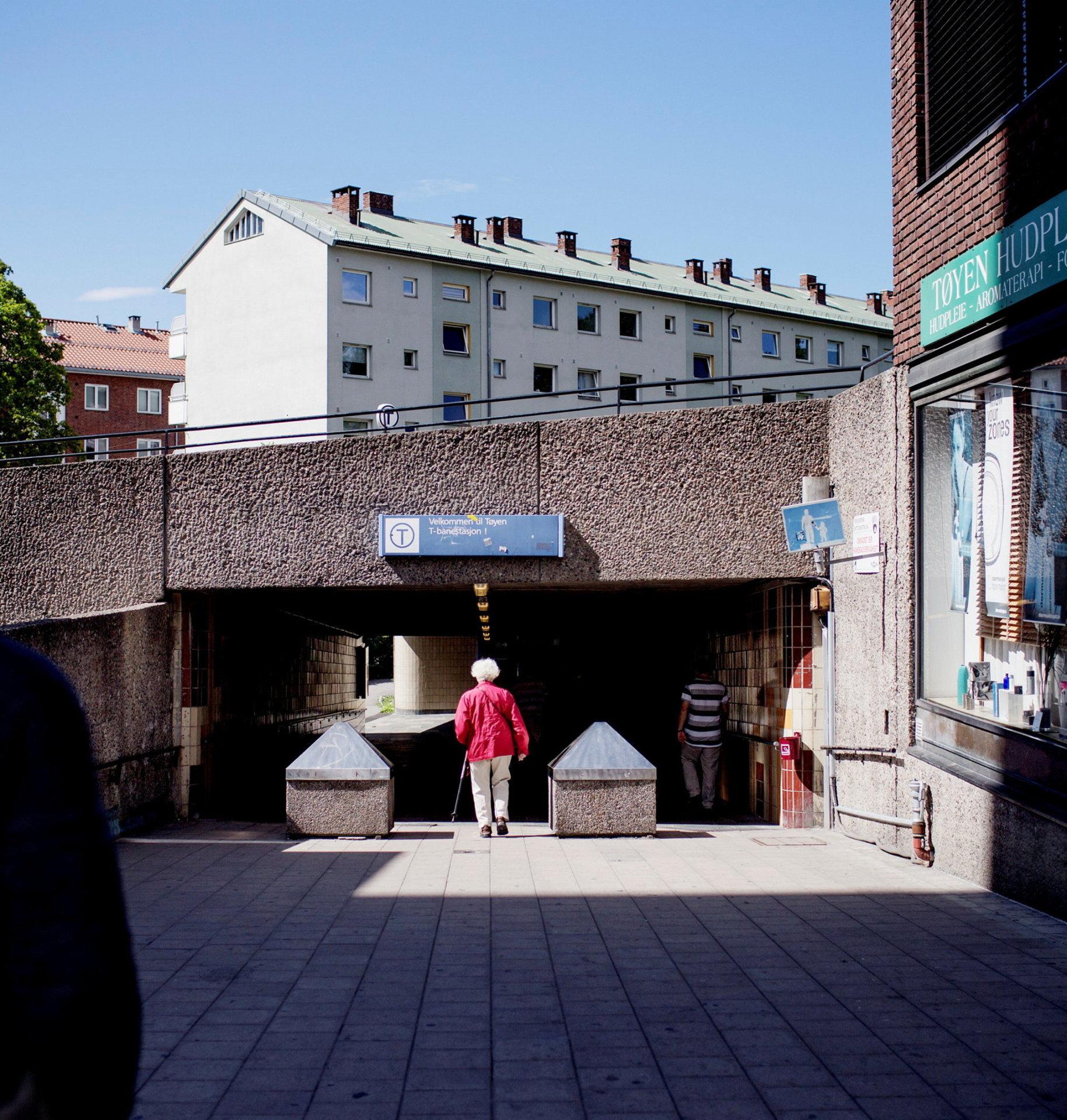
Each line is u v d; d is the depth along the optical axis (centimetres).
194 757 1302
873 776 1051
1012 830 796
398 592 1530
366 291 4631
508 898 800
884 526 1041
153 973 609
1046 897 750
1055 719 772
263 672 1773
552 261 5331
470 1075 462
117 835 1113
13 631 895
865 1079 457
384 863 945
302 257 4572
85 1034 154
